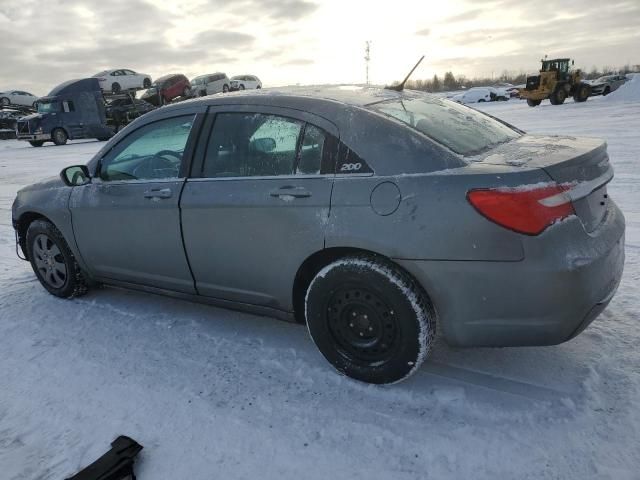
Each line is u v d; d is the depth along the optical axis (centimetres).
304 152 298
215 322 386
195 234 337
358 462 241
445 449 245
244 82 3766
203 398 294
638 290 388
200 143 339
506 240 244
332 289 290
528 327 252
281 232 301
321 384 300
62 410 292
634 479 220
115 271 399
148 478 240
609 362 299
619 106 2262
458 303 261
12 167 1559
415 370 279
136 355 345
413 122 294
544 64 2881
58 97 2331
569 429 250
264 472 240
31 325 401
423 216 258
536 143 306
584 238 254
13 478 245
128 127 382
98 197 386
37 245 447
